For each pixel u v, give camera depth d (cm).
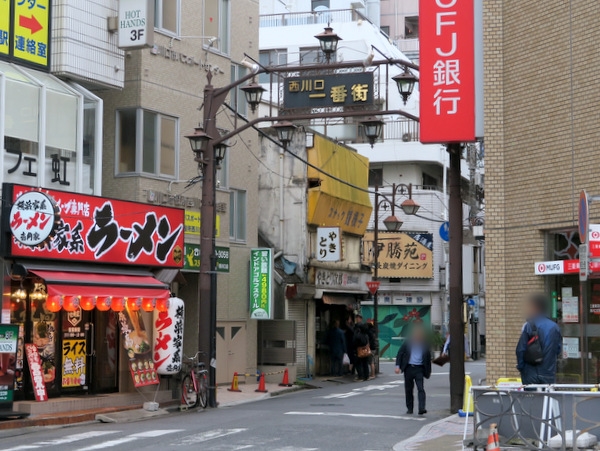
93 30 2561
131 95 2855
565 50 2062
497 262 2197
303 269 3834
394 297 6084
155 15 2948
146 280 2523
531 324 1633
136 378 2406
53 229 2117
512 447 1354
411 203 3888
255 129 3278
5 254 2142
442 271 6097
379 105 2492
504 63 2216
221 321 3328
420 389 2273
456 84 2236
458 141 2238
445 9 2252
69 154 2447
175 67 3031
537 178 2122
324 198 3947
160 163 2945
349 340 4119
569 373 2083
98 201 2411
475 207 4341
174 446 1680
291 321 3641
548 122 2097
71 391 2400
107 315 2547
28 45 2389
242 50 3494
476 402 1395
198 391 2519
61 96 2428
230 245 3409
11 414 2034
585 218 1484
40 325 2316
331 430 1916
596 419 1290
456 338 2383
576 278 2089
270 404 2662
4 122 2234
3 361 2041
